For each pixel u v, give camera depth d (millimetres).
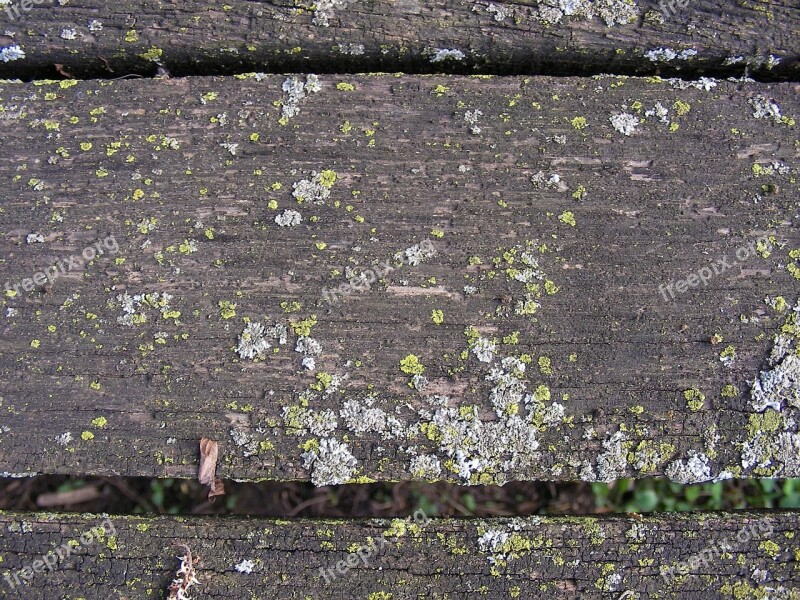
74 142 294
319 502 363
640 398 283
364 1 302
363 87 299
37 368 282
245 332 283
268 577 284
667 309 286
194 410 281
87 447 280
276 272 286
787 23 305
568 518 290
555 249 288
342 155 293
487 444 281
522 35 304
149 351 283
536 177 292
